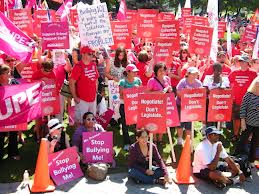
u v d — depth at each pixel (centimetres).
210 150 745
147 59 959
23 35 758
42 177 682
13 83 764
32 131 966
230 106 831
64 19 1245
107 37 905
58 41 911
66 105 1083
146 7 4116
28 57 760
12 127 698
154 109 709
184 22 1524
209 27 966
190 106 805
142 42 1317
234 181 740
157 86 824
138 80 875
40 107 726
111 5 4241
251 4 4219
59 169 718
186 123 885
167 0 4644
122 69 966
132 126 1026
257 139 812
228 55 1271
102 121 902
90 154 763
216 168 753
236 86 926
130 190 697
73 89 837
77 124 857
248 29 1459
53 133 743
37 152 842
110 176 748
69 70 945
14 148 798
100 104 911
